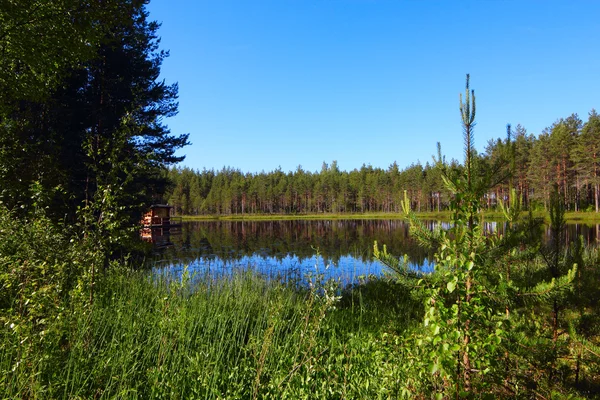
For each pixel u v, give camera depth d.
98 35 9.05
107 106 15.08
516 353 3.54
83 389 3.57
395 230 37.38
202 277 10.48
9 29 7.43
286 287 9.09
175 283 4.89
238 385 3.89
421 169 80.12
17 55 8.12
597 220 39.56
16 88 8.68
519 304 4.07
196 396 3.73
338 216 83.00
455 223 3.04
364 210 98.25
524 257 4.13
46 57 8.45
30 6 7.56
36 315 3.76
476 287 2.97
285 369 4.30
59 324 3.82
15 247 4.73
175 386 3.60
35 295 3.79
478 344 2.86
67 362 3.85
